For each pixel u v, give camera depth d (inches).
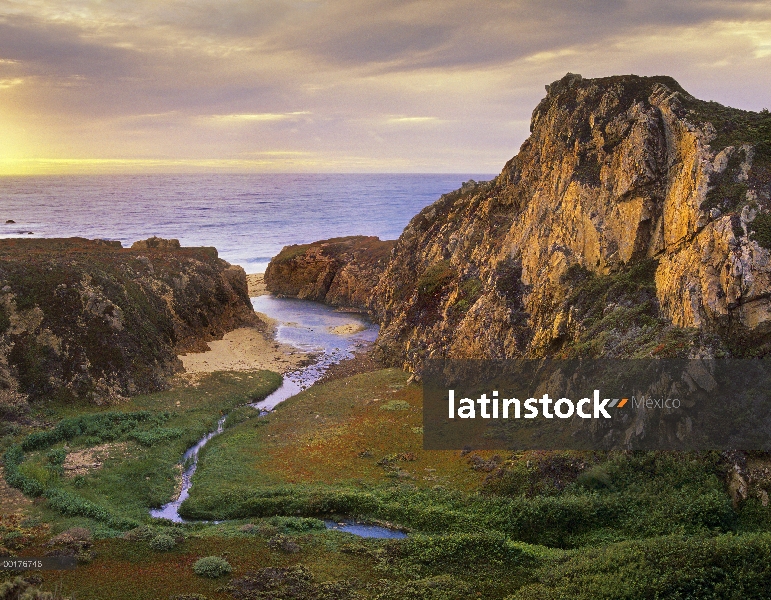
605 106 2632.9
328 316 4372.5
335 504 1748.3
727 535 1444.4
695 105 2375.7
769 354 1747.0
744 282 1777.8
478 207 3316.9
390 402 2527.1
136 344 2842.0
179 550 1534.2
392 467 1982.0
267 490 1831.9
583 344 2100.1
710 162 2066.9
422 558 1485.0
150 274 3531.0
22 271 2829.7
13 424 2244.1
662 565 1357.0
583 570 1387.8
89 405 2495.1
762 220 1856.5
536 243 2605.8
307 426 2338.8
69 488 1857.8
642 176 2289.6
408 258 3705.7
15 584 1323.8
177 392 2719.0
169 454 2132.1
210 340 3595.0
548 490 1721.2
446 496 1766.7
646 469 1701.5
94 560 1483.8
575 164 2591.0
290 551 1528.1
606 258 2316.7
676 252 2095.2
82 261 3218.5
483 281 2856.8
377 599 1343.5
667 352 1806.1
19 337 2583.7
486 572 1435.8
